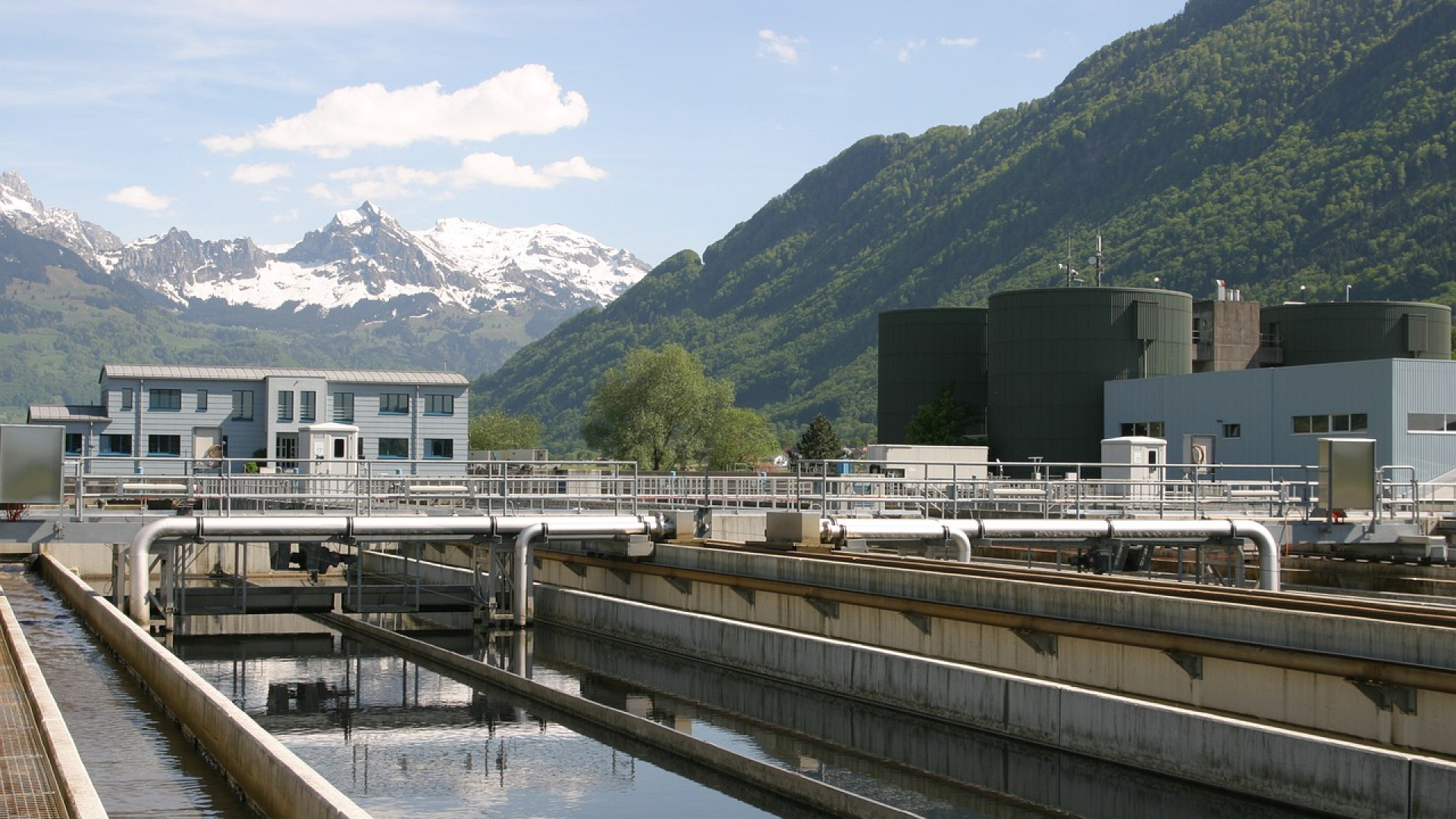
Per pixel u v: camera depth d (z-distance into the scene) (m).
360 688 28.86
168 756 17.05
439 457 86.44
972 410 84.62
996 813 18.12
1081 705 19.08
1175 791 17.56
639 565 36.47
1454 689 16.89
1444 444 54.72
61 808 11.93
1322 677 18.84
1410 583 38.50
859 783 19.70
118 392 81.19
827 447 130.88
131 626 23.05
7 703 16.38
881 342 88.62
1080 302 73.44
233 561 49.34
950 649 25.73
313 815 12.00
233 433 83.38
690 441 133.62
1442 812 14.25
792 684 25.80
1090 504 42.69
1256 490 55.84
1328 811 15.52
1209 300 83.31
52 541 32.47
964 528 33.91
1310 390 57.72
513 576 35.66
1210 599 23.17
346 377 84.75
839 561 28.69
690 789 19.98
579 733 24.02
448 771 21.17
